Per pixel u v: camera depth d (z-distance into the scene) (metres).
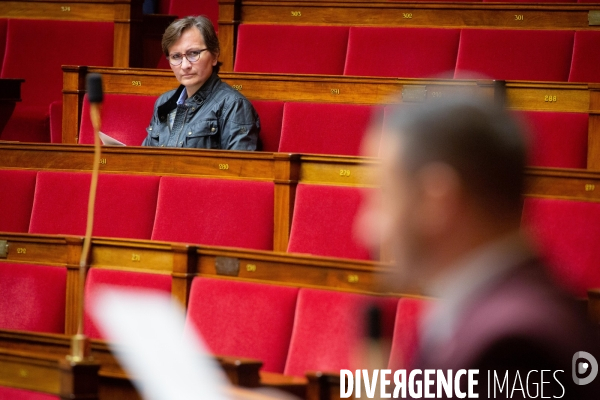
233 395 0.61
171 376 0.57
